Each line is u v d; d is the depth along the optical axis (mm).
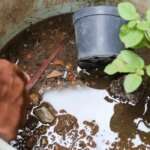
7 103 770
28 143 877
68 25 971
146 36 811
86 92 917
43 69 938
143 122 891
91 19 860
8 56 957
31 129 887
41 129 888
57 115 898
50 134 885
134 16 815
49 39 966
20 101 783
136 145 875
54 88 922
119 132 885
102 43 863
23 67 945
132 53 825
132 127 888
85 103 910
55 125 891
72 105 908
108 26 860
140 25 808
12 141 877
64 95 916
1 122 766
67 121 893
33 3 925
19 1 899
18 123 786
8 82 768
